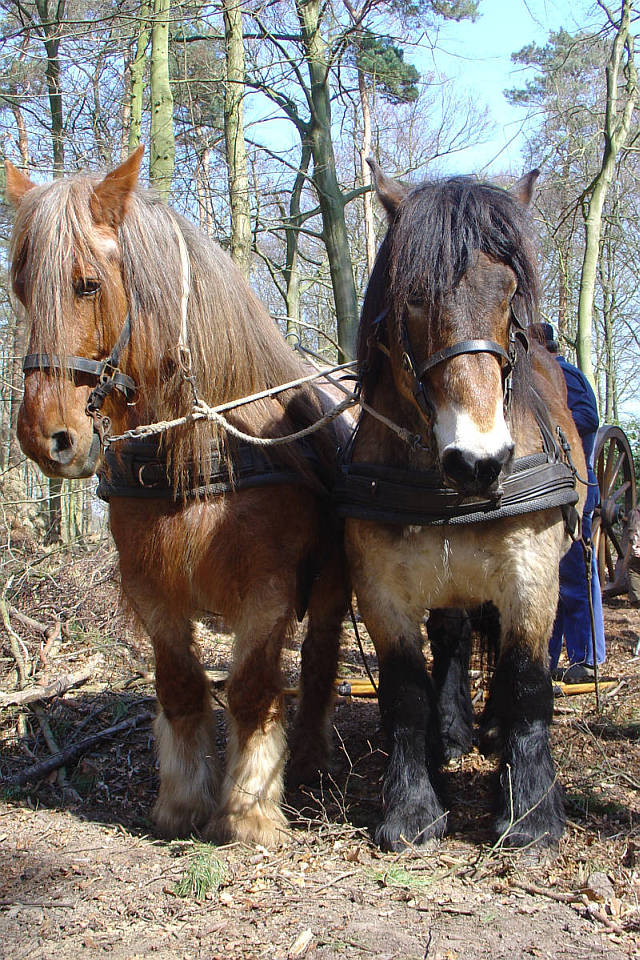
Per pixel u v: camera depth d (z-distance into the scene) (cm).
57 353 269
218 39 1041
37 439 269
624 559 806
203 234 329
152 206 309
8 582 555
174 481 304
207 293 316
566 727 429
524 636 303
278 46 1076
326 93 1087
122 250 290
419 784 308
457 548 303
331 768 398
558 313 1237
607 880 265
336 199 1085
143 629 356
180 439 303
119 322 286
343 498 325
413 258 266
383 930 240
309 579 356
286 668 579
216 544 308
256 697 321
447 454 253
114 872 289
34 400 270
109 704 456
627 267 1606
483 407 253
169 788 335
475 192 270
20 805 367
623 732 419
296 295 1438
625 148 940
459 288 261
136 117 884
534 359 372
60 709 450
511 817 294
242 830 312
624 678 525
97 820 346
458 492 263
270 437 328
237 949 233
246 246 877
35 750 419
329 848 307
